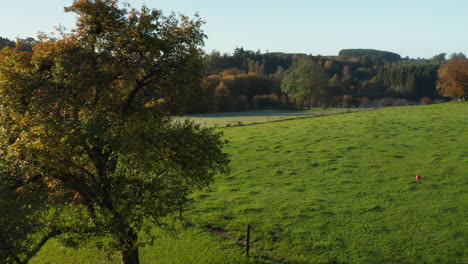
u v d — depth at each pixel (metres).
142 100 17.83
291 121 67.06
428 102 159.88
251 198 29.05
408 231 21.98
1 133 14.79
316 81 122.31
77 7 15.55
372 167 34.81
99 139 14.75
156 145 15.93
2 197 12.64
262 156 41.31
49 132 13.84
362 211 25.23
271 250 21.05
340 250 20.47
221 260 20.09
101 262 20.92
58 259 21.42
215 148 17.78
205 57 18.94
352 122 59.50
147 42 16.17
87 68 14.74
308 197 28.52
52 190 15.22
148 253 21.41
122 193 16.06
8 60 15.22
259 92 152.75
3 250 12.18
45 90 14.59
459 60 89.12
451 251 19.42
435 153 37.66
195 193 31.09
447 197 26.44
